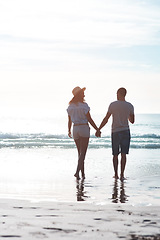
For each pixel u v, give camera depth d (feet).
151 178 25.63
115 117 25.98
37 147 54.19
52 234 10.91
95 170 30.14
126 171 29.45
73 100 26.04
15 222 12.28
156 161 36.99
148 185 22.38
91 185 22.33
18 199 16.93
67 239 10.43
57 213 13.83
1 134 85.25
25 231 11.19
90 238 10.55
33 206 15.16
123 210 14.57
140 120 222.69
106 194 19.02
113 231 11.30
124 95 26.45
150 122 187.93
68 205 15.57
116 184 22.80
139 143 64.59
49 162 35.45
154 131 120.67
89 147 54.90
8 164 33.53
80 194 18.97
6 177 25.52
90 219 12.87
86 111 25.85
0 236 10.63
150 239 10.52
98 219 12.89
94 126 26.20
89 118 26.02
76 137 26.13
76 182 23.59
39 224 12.05
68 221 12.53
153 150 51.19
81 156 25.76
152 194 19.04
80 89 25.99
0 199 16.87
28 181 23.75
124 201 16.85
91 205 15.66
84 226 11.88
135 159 38.91
